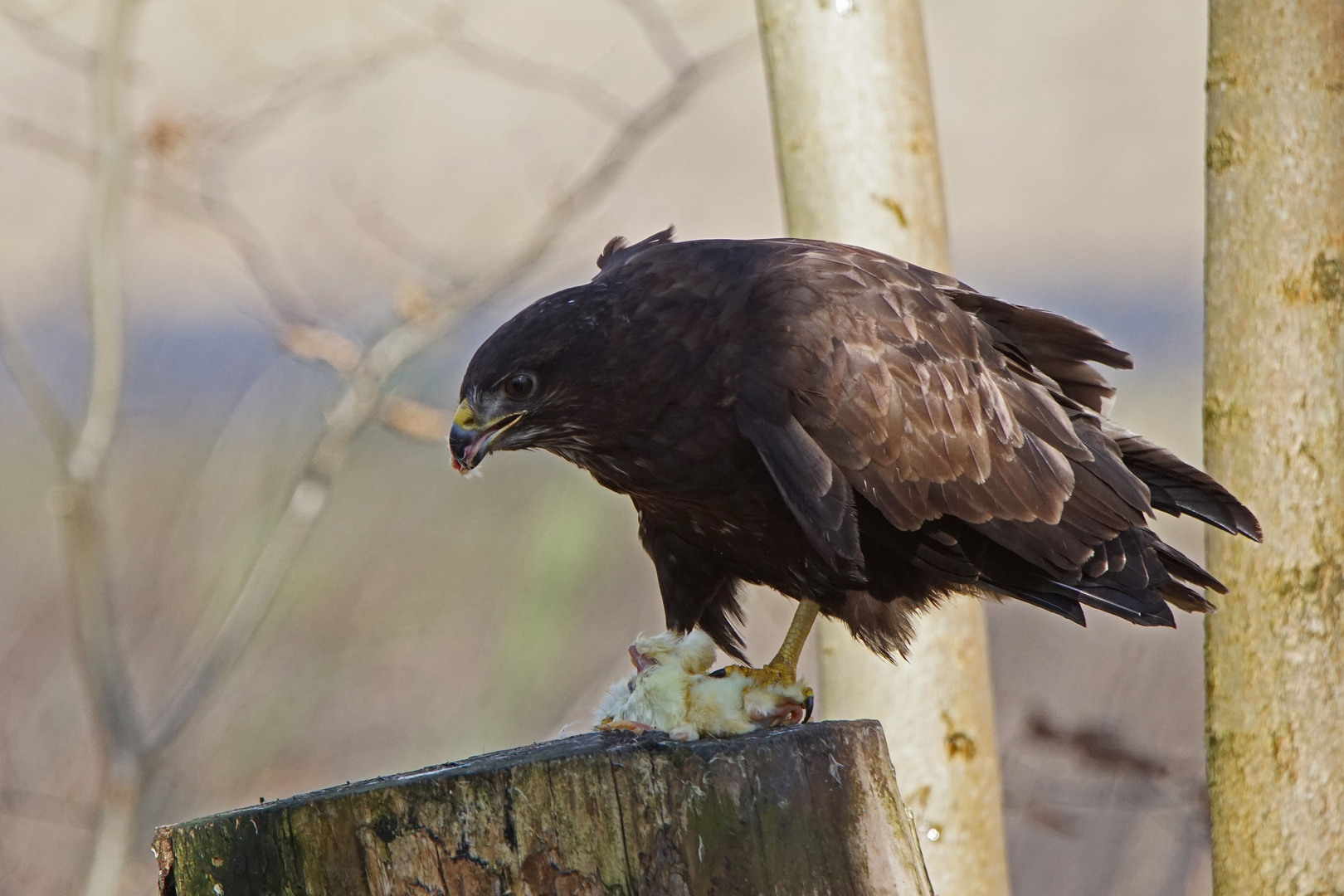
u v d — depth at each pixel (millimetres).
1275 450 7531
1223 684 7801
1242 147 7605
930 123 9141
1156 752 12344
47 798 14500
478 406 8336
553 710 15695
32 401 13305
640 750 5852
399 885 5824
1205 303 7895
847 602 8648
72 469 13320
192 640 14656
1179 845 12883
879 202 8961
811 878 5793
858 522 8352
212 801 15266
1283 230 7488
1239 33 7617
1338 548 7480
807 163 9031
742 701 6934
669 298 8320
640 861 5750
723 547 8891
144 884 14031
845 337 8148
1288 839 7555
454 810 5816
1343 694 7512
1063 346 8938
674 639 7633
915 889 5922
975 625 9156
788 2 9023
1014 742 12219
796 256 8453
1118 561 8367
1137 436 8773
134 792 13242
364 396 13141
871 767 5980
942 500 8219
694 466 8461
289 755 15750
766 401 8102
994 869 9117
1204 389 7918
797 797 5824
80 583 13336
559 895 5781
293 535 13508
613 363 8258
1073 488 8430
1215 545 7973
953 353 8336
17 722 15930
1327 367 7457
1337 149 7449
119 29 13062
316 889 5891
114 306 13375
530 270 13234
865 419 8094
